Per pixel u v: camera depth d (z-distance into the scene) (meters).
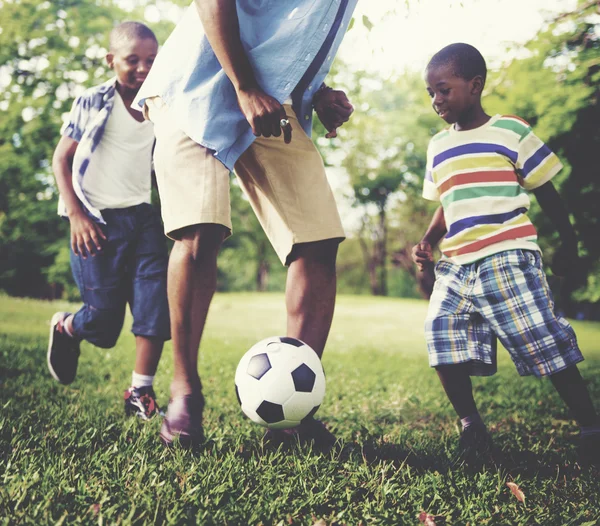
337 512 1.86
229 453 2.23
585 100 6.11
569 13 5.33
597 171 6.82
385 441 2.74
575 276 2.92
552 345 2.50
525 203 2.71
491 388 4.87
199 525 1.64
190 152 2.31
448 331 2.64
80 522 1.59
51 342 3.41
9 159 16.67
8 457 2.08
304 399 2.33
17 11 15.39
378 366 6.24
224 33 2.12
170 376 4.68
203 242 2.31
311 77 2.53
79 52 15.54
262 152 2.48
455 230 2.74
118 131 3.26
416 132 27.25
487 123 2.81
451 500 2.02
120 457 2.12
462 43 2.82
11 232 19.31
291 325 2.59
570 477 2.36
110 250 3.21
